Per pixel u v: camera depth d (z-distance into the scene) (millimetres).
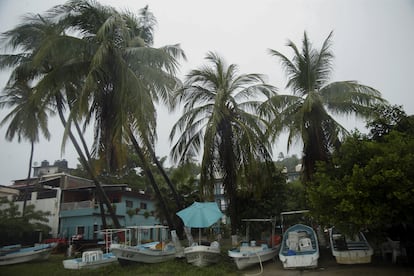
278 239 18672
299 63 18156
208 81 19047
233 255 14062
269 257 15359
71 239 28578
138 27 20266
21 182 40844
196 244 15625
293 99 17750
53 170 48031
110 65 17125
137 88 16359
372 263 13320
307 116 16766
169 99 18609
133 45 18000
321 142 16578
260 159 17938
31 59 20453
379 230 12906
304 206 18844
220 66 19281
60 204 32594
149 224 36531
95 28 17672
